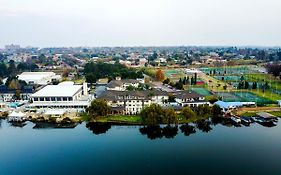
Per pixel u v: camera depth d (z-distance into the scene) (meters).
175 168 147.12
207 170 144.38
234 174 139.88
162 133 198.50
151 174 141.12
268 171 142.00
